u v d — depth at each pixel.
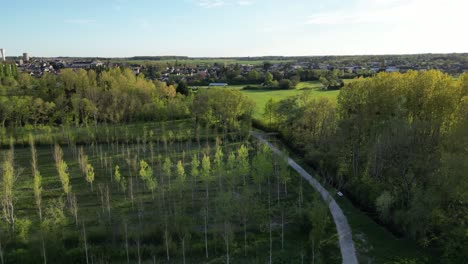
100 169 77.19
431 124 53.84
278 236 48.62
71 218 54.00
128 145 97.25
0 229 49.44
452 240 40.94
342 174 68.00
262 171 60.41
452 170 43.53
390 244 45.06
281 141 100.88
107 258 43.31
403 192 52.81
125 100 110.06
